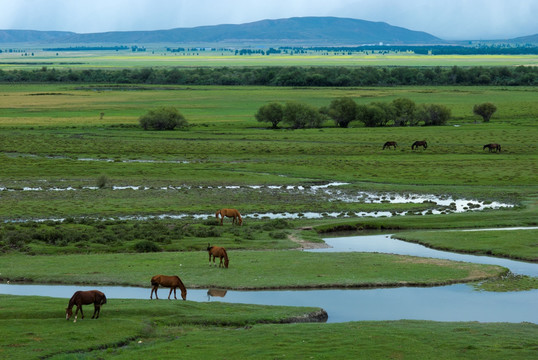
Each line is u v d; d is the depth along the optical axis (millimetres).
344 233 129000
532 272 95500
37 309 67000
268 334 60375
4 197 160500
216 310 70812
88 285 86438
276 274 90438
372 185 183625
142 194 167375
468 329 62562
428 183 186875
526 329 62906
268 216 144250
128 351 55406
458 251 110562
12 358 51781
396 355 54062
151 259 99500
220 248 93750
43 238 114250
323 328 62594
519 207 152250
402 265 96375
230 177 193375
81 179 189250
